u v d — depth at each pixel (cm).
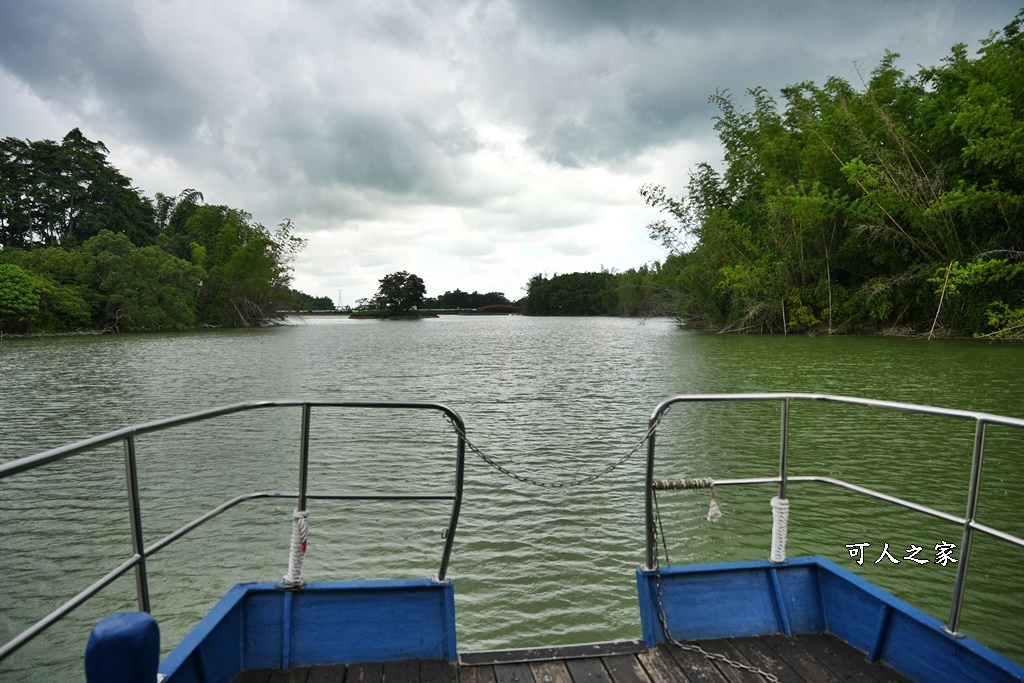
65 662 479
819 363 2244
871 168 3195
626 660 318
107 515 764
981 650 279
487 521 725
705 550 641
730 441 1105
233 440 1159
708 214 4462
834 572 350
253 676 301
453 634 320
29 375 2264
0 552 657
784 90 4331
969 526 286
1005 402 1400
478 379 2141
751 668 311
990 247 2984
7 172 7488
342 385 1986
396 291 13988
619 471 932
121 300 5525
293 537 329
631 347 3553
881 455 997
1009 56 3045
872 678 303
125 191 8169
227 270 7069
